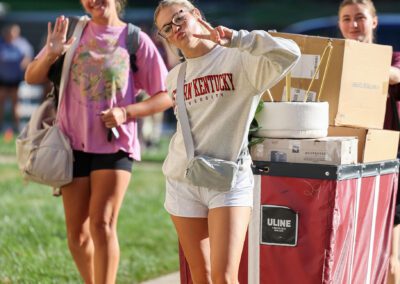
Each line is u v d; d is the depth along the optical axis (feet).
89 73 36.60
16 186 69.26
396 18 120.88
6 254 47.73
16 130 124.06
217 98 29.53
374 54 33.96
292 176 30.76
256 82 28.84
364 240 32.81
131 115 36.55
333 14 195.42
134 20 162.30
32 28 181.27
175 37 29.63
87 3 36.73
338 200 30.42
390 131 34.19
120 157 36.58
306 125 30.94
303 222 30.76
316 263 30.66
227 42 28.35
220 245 29.17
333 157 30.45
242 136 29.58
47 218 57.11
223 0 198.39
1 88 122.83
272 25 190.08
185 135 30.01
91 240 37.83
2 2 215.51
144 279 44.93
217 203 29.58
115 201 36.45
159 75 37.35
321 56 33.12
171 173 30.73
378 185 33.30
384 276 34.81
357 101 33.71
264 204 31.30
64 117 36.96
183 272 33.17
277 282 31.42
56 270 45.34
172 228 56.70
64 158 36.27
